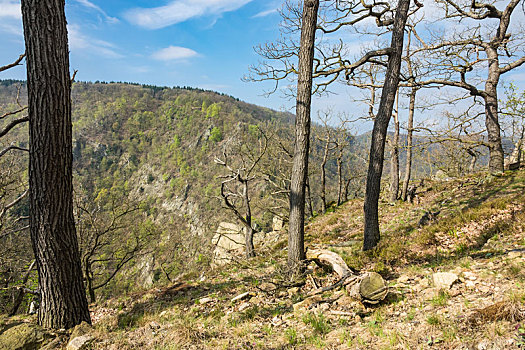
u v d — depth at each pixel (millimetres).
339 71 9219
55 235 5473
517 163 14664
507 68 13539
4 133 5492
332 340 4172
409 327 3930
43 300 5527
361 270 7594
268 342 4570
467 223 8195
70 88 5703
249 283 8891
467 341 3168
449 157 25000
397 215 14586
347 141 25078
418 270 6195
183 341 4875
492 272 4777
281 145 21547
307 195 25281
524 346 2725
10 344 4801
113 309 8961
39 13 5164
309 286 7242
